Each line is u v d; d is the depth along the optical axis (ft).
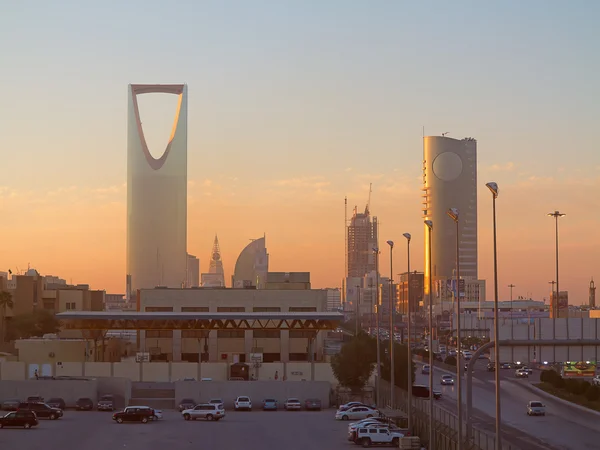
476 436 291.38
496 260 203.10
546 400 470.80
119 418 372.79
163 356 598.34
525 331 216.74
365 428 298.97
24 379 451.94
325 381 457.27
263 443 304.50
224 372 495.00
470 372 233.76
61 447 291.17
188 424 366.63
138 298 630.33
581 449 296.10
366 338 523.29
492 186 200.75
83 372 488.02
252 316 525.34
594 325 212.23
